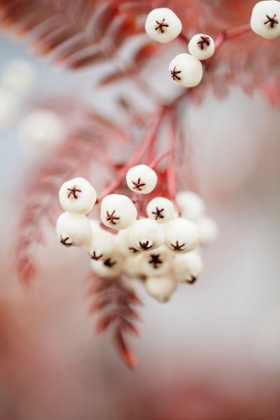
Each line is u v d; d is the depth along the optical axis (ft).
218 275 2.19
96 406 2.40
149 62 1.11
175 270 0.99
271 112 1.55
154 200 0.94
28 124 1.29
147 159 1.01
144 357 2.44
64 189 0.92
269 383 2.35
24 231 1.10
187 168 1.07
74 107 1.29
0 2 1.04
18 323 2.09
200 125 1.46
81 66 1.08
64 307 2.05
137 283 1.10
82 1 1.04
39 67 1.58
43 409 2.34
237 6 1.04
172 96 1.07
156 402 2.40
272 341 2.36
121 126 1.14
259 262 2.21
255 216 1.99
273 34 0.95
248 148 1.75
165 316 2.41
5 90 1.31
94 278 1.08
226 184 1.83
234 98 1.43
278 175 1.82
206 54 0.94
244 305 2.37
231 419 2.31
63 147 1.14
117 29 1.06
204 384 2.40
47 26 1.06
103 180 1.11
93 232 0.96
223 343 2.44
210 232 1.05
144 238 0.92
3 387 2.26
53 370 2.29
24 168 1.33
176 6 1.05
